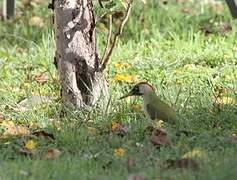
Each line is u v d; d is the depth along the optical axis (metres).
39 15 21.91
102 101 13.46
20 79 16.31
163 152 11.23
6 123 13.16
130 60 17.30
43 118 13.25
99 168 10.59
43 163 10.74
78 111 13.30
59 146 11.89
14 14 21.19
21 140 12.02
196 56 17.39
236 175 9.66
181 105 13.76
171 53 17.84
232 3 19.52
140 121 12.77
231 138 11.74
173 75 16.03
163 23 21.05
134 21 20.84
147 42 18.98
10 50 19.27
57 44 13.56
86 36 13.50
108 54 13.64
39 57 17.69
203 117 13.01
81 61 13.47
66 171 10.31
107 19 20.81
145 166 10.59
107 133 12.45
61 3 13.42
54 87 15.02
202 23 21.17
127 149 11.52
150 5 22.42
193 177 9.81
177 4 23.27
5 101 14.51
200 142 11.61
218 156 10.86
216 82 15.38
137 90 12.55
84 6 13.46
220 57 17.27
